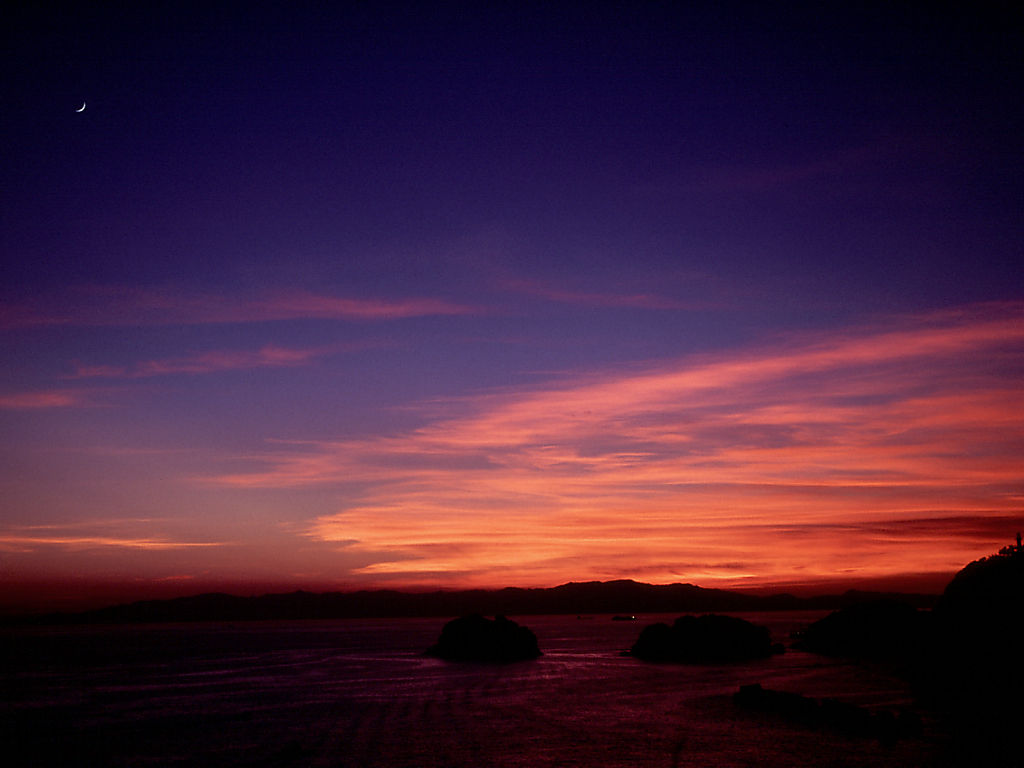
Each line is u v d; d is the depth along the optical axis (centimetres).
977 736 4219
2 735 4734
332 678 8381
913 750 3941
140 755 4141
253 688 7406
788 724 4756
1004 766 3581
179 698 6625
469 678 8169
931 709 5269
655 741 4269
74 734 4784
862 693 6253
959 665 6756
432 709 5703
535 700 6162
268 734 4688
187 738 4594
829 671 8344
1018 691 5494
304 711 5675
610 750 4050
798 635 15925
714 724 4791
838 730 4519
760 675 8044
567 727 4778
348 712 5597
